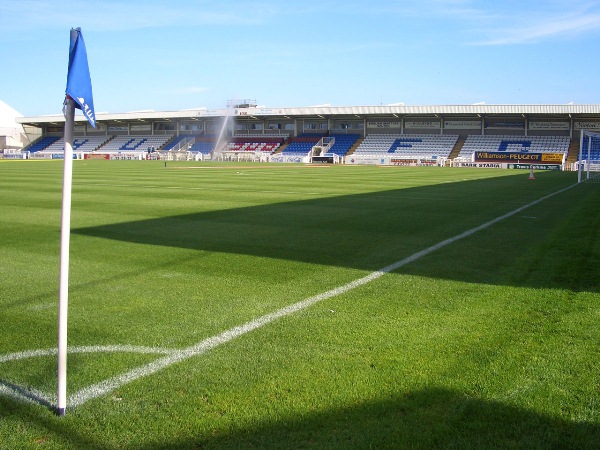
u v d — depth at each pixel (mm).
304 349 4273
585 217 12477
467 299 5598
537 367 3885
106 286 6246
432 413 3254
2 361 4105
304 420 3188
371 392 3527
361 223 11281
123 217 12102
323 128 72562
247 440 2980
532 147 58906
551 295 5711
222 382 3699
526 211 13688
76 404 3414
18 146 83500
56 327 4852
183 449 2908
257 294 5883
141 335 4625
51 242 9047
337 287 6145
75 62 3189
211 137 76750
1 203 14789
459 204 15352
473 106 58688
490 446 2902
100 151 77625
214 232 10070
